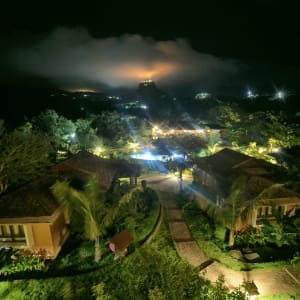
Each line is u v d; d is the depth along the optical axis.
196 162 28.36
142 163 39.38
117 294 12.21
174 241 17.91
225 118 60.66
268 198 18.81
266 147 43.66
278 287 13.93
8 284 13.53
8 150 24.64
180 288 8.90
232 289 13.55
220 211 19.84
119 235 15.54
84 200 14.41
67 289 13.13
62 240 18.12
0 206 16.62
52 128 43.28
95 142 46.28
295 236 18.27
